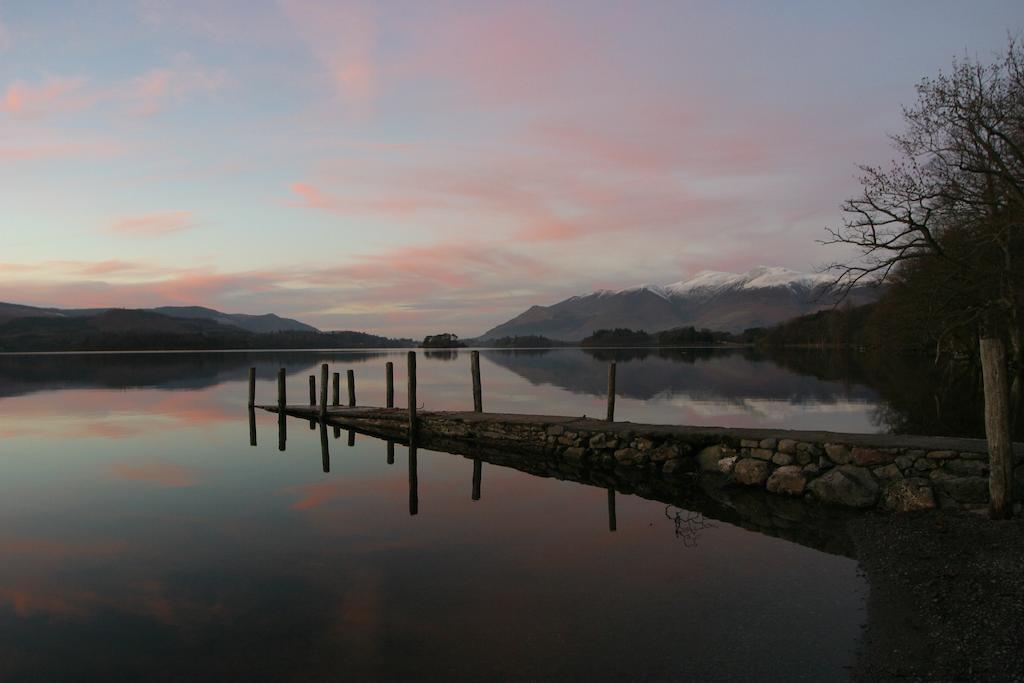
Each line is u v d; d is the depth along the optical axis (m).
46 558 8.15
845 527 9.32
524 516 10.18
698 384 38.72
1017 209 21.25
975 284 22.70
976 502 9.68
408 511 10.53
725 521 9.79
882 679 4.86
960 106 21.38
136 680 5.13
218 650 5.60
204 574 7.50
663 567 7.56
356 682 5.02
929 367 48.66
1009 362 32.59
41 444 17.91
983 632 5.43
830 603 6.38
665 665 5.17
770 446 12.52
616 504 11.03
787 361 69.19
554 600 6.59
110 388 39.91
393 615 6.25
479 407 20.62
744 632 5.75
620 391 34.81
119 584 7.21
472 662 5.29
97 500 11.38
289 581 7.24
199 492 12.07
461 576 7.32
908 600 6.32
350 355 135.25
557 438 16.66
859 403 26.50
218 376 54.06
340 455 16.73
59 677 5.20
